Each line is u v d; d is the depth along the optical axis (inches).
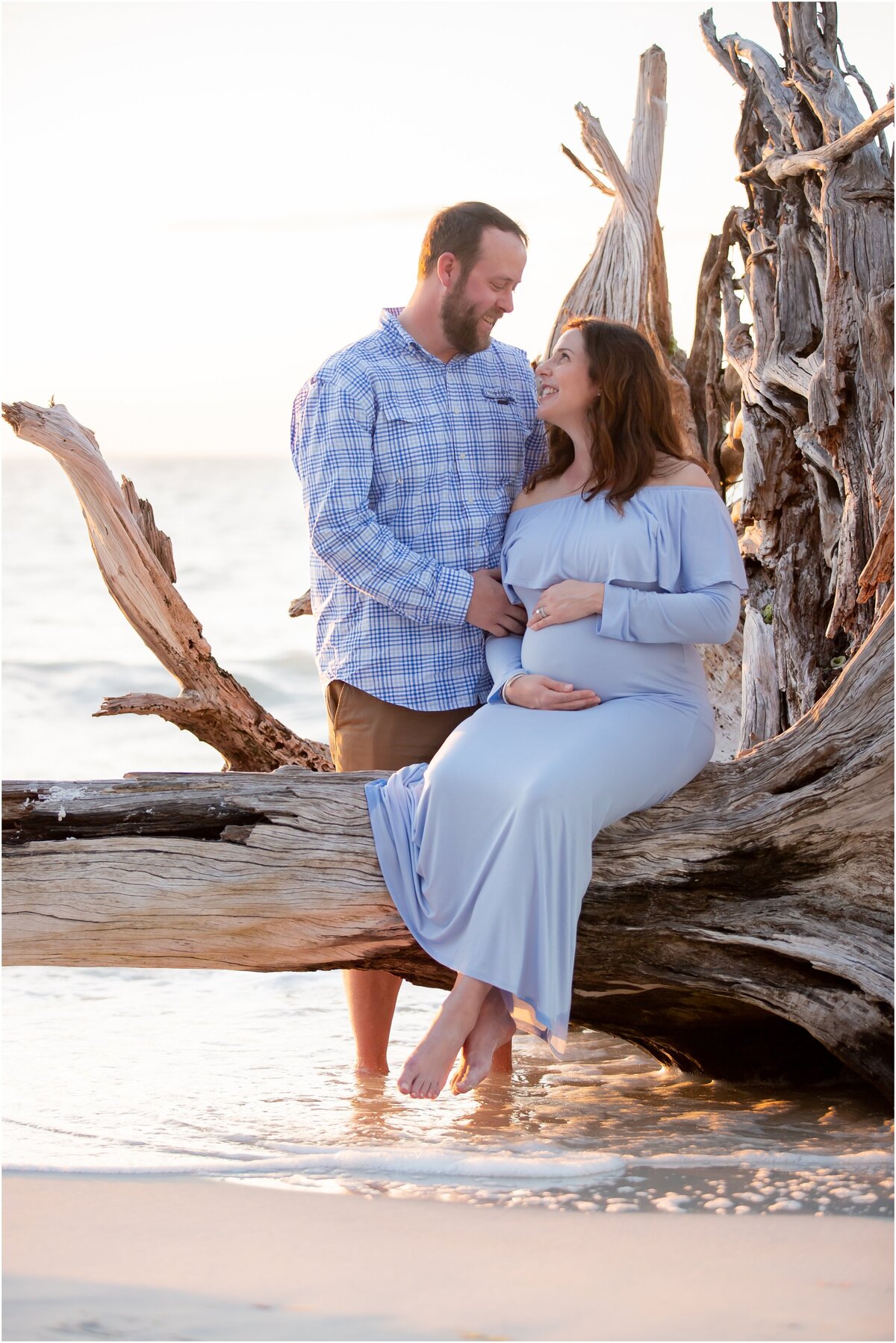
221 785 152.0
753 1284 89.9
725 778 150.9
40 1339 82.0
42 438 217.2
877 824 142.1
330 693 167.9
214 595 981.2
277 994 221.8
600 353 150.0
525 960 133.6
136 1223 103.1
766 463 232.2
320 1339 81.8
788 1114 141.9
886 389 205.9
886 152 230.7
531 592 155.3
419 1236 99.5
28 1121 140.5
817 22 250.2
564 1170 114.5
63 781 153.0
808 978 142.2
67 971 240.5
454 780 139.3
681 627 145.3
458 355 162.7
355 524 154.8
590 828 136.3
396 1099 151.2
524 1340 81.7
